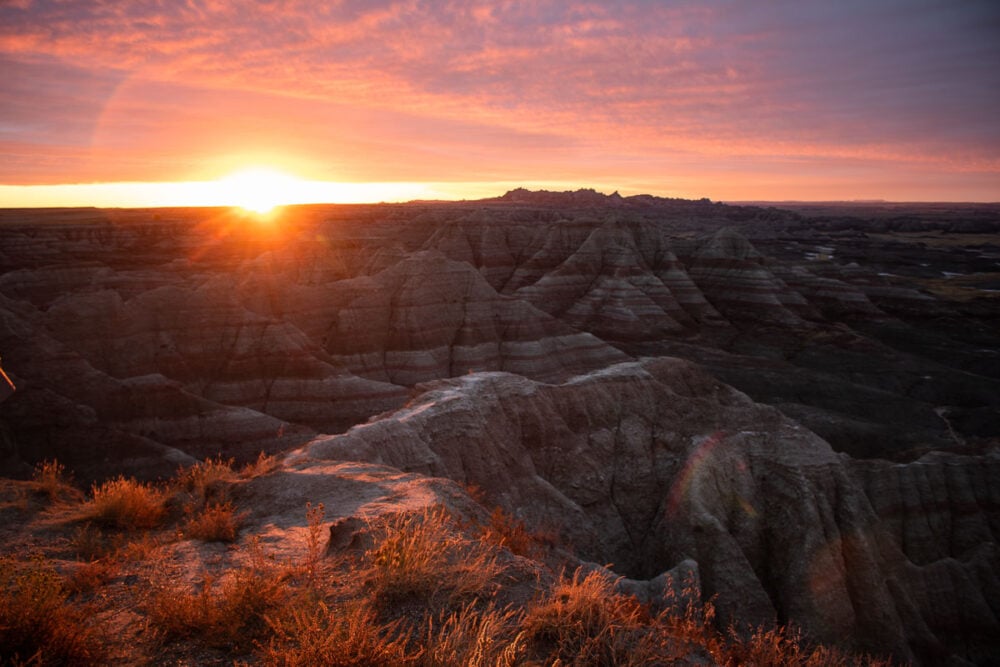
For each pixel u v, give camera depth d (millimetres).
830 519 32656
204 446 42312
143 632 5355
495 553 7059
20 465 34000
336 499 9844
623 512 36156
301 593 5797
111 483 9352
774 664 6102
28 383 38469
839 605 29953
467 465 30375
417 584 5828
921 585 31984
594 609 5656
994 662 30594
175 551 7555
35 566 6484
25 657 4637
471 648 4660
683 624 6215
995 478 37469
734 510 33906
